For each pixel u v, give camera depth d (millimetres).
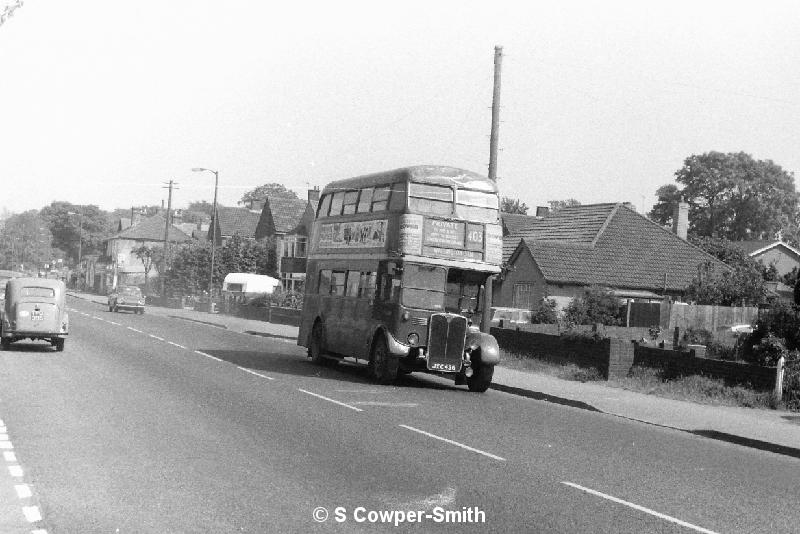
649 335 31031
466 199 21016
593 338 24375
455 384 22359
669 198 83562
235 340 34688
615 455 12469
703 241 62375
